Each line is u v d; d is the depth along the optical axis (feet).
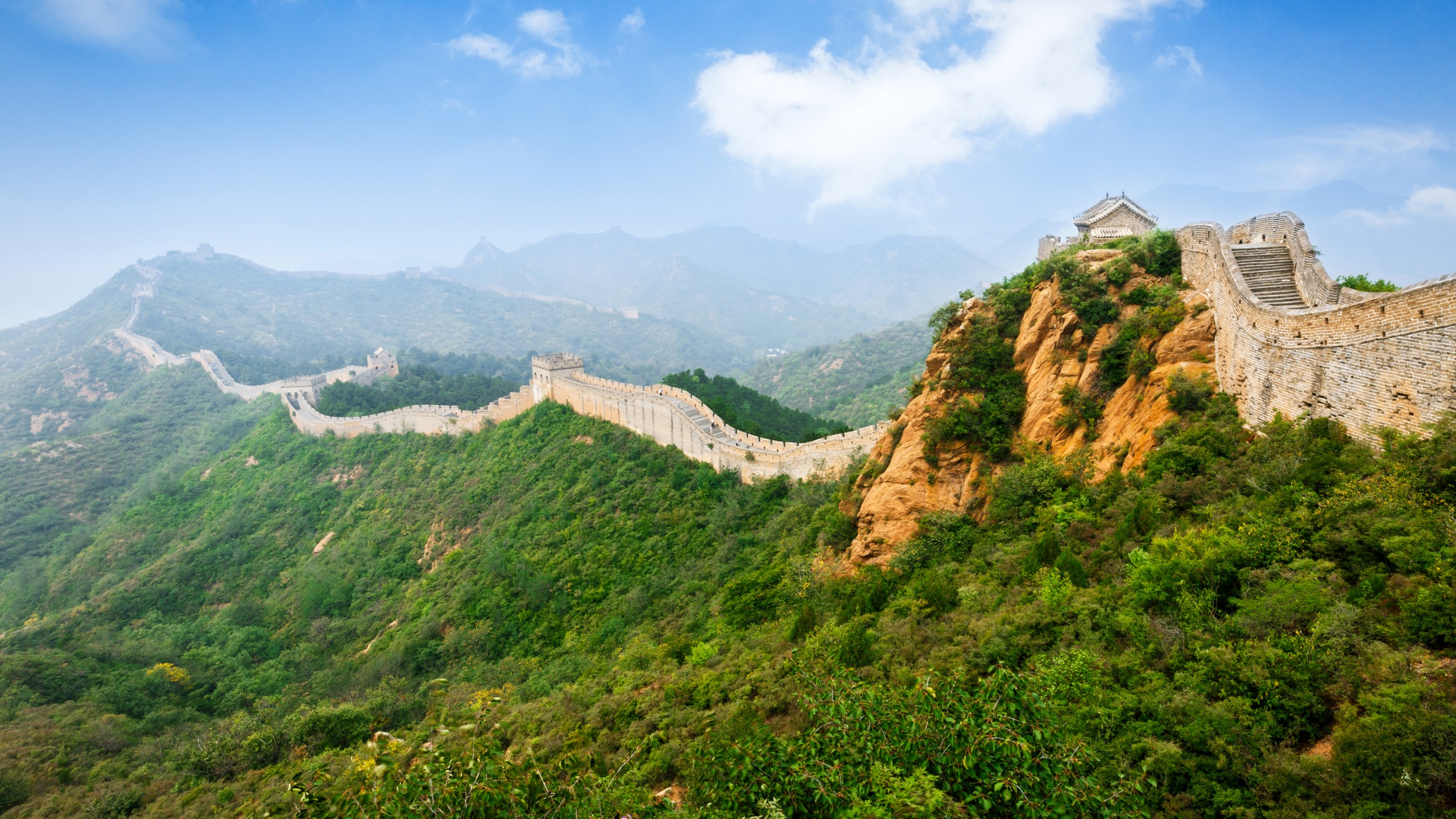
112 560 301.84
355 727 132.26
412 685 165.07
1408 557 44.39
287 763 124.06
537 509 226.99
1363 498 50.72
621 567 182.19
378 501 289.94
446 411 320.70
